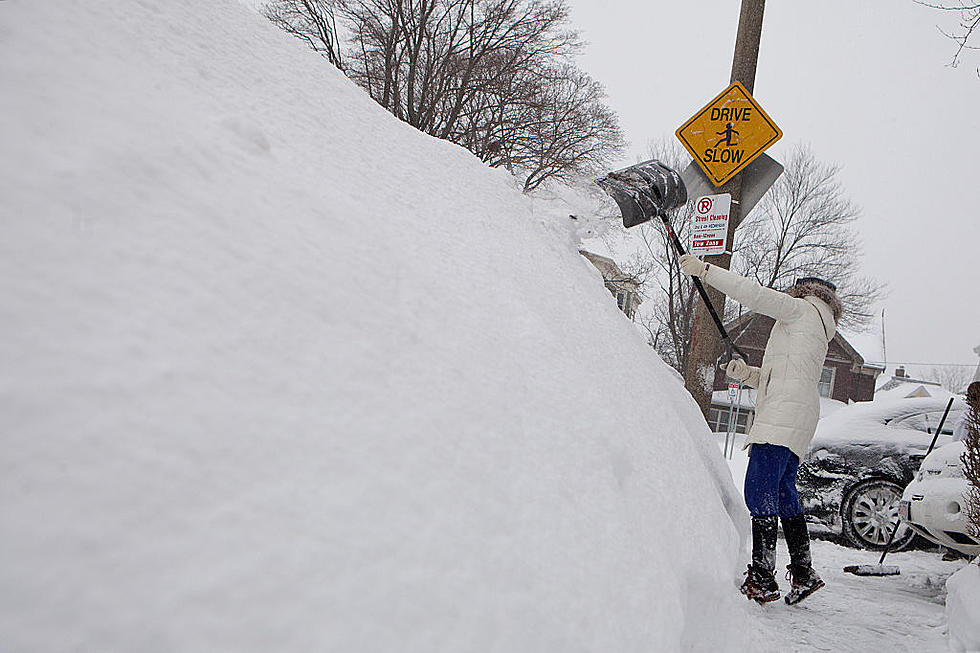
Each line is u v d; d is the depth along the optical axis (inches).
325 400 33.7
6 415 23.4
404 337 42.3
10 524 21.2
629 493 53.1
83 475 23.6
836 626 113.7
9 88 34.8
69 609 20.6
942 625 117.8
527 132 753.0
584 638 34.5
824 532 200.1
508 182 103.5
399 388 38.1
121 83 42.7
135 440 25.7
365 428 33.9
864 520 193.9
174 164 38.8
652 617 40.9
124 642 20.9
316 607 25.5
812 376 121.6
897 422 203.9
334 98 73.9
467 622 29.4
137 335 29.0
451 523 33.0
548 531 38.4
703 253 168.6
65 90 37.6
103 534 22.7
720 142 167.2
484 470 38.0
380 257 47.9
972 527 123.3
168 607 22.3
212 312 32.8
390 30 743.7
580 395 56.0
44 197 30.6
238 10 73.9
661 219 125.6
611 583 39.6
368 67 757.9
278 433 30.3
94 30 46.4
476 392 43.3
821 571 164.9
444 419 38.7
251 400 30.6
